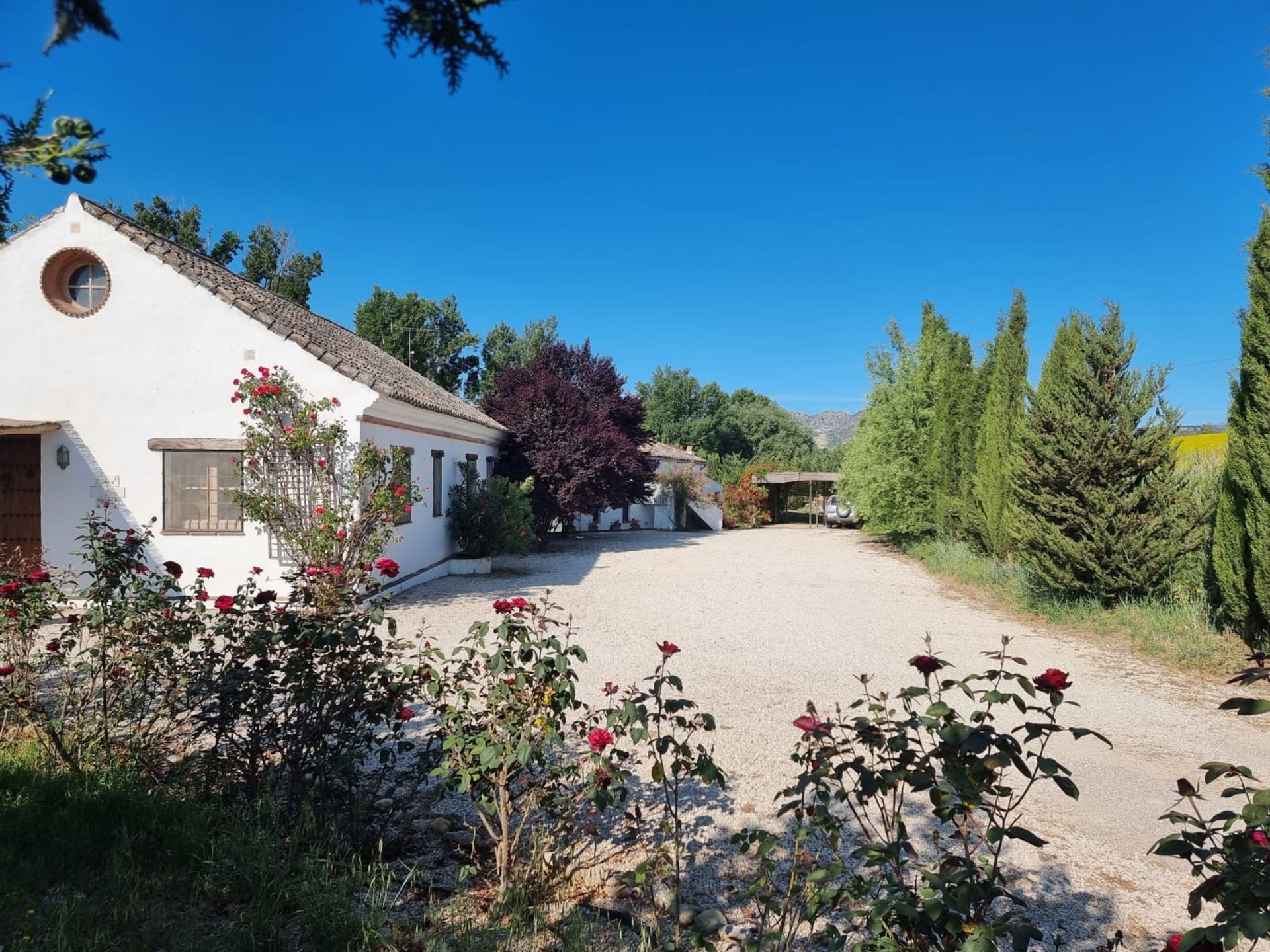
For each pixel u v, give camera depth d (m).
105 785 3.74
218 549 10.67
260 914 2.80
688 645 8.70
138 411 10.75
